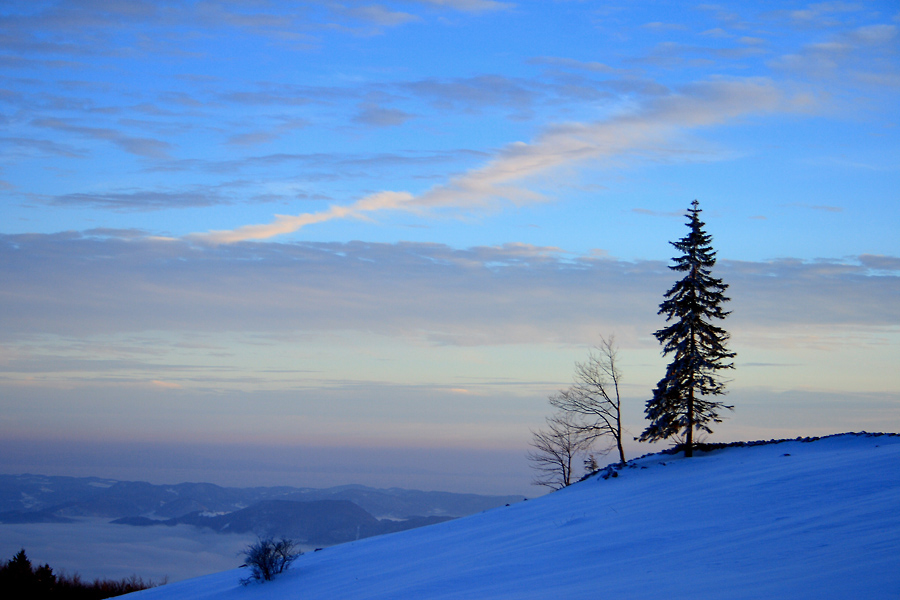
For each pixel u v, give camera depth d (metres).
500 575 18.31
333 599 20.52
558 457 53.69
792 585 10.83
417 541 32.00
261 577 29.08
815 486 21.80
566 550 19.95
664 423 41.34
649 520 22.23
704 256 42.84
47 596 63.88
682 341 42.31
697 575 13.30
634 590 12.81
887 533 13.86
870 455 26.91
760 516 19.02
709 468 34.31
